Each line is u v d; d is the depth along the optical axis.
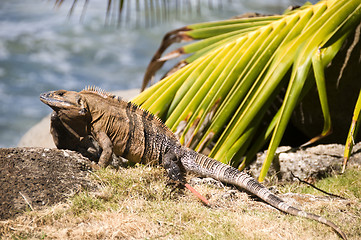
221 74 11.56
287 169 10.91
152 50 36.91
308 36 11.40
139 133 9.79
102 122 9.62
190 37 13.58
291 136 15.52
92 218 7.66
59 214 7.66
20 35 37.69
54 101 9.38
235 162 11.18
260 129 14.77
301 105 14.12
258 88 11.37
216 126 11.16
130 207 8.05
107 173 9.02
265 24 12.75
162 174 9.56
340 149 11.66
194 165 9.77
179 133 11.34
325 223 7.68
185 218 7.88
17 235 7.06
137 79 31.67
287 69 11.21
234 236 7.22
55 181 8.54
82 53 35.47
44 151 9.38
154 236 7.23
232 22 13.45
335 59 13.19
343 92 13.38
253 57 11.68
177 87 11.91
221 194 9.08
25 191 8.14
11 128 24.09
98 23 41.22
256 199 9.26
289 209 8.24
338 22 11.21
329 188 9.98
